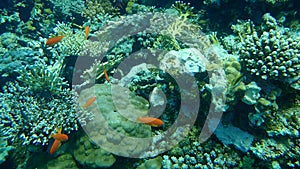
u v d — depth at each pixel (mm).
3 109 1009
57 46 1230
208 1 1300
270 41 847
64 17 1603
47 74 1012
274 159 824
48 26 1615
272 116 832
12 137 1016
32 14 1677
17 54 1382
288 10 1171
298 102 875
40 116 975
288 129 823
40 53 1274
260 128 860
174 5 1452
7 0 1748
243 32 1103
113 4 1619
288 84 821
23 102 1035
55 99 1003
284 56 816
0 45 1555
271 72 804
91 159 825
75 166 890
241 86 796
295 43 845
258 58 842
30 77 1013
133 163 866
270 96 819
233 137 874
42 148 948
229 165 847
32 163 936
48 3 1686
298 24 1128
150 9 1382
